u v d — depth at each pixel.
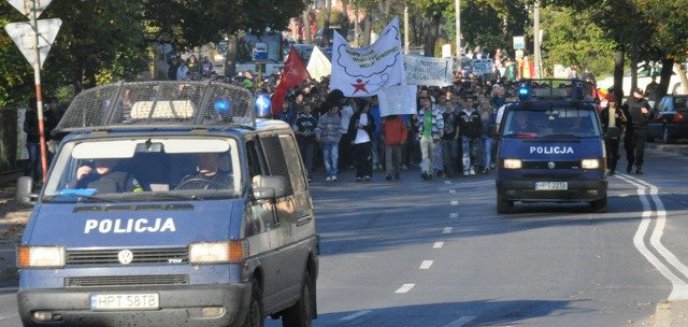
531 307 31.45
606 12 106.19
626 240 45.47
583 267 38.91
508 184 54.47
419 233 48.59
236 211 23.08
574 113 55.50
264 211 24.36
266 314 24.34
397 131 75.75
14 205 58.53
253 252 23.25
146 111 25.25
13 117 72.50
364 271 38.78
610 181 71.81
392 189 69.50
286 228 25.70
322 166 85.06
